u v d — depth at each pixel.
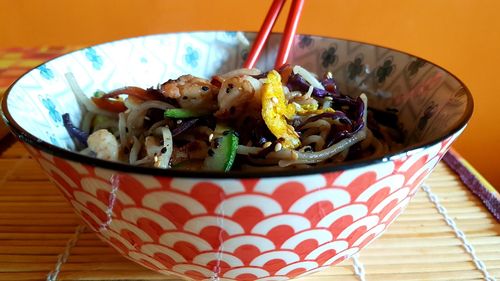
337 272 0.24
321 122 0.25
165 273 0.22
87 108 0.29
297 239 0.18
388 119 0.30
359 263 0.24
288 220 0.17
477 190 0.31
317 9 0.61
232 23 0.63
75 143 0.27
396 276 0.24
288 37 0.32
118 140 0.28
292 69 0.28
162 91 0.26
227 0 0.62
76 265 0.24
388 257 0.25
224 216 0.17
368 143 0.27
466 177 0.32
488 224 0.28
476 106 0.64
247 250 0.19
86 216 0.20
